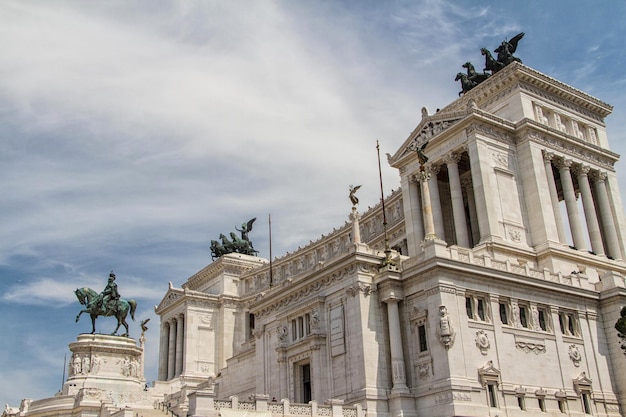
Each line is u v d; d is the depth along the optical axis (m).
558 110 105.81
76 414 79.50
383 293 72.75
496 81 104.00
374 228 123.38
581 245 97.00
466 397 64.38
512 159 97.38
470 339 67.81
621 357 78.81
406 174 103.00
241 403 59.88
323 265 78.19
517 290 74.19
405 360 70.12
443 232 97.50
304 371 79.69
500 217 91.06
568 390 73.62
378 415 67.44
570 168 103.75
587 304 80.88
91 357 89.56
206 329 144.00
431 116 101.00
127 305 96.50
